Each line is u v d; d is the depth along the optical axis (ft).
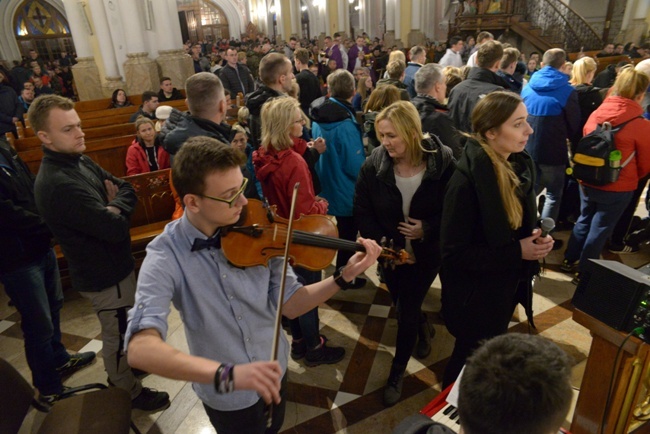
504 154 5.59
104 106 21.20
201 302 3.96
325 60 33.53
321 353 8.43
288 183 6.84
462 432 2.57
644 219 12.40
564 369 2.39
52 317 8.19
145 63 23.93
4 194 6.68
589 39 38.68
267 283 4.33
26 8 59.36
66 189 6.01
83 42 26.21
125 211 6.75
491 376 2.36
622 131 8.64
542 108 10.68
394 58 13.24
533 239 5.57
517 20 37.22
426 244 6.81
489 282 5.84
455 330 6.21
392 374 7.55
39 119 5.88
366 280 11.36
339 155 9.20
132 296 7.09
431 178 6.56
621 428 4.94
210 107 6.81
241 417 4.47
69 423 5.33
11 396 5.12
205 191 3.59
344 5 59.31
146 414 7.49
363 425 7.12
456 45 23.65
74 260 6.48
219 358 4.15
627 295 4.42
